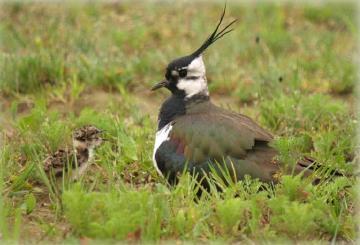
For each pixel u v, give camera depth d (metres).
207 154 12.38
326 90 17.91
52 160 12.79
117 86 17.86
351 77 18.14
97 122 14.67
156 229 10.74
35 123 14.42
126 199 10.91
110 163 13.27
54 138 13.87
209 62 18.81
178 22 21.94
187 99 13.61
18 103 17.03
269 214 11.39
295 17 22.89
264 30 21.00
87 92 17.72
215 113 13.16
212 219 11.19
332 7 22.98
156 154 12.89
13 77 17.58
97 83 17.91
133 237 10.56
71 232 10.97
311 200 11.55
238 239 11.01
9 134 14.99
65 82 17.80
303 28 21.91
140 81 18.27
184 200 11.59
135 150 13.68
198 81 13.65
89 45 19.03
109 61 18.61
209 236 10.91
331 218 11.30
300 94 16.64
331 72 18.44
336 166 13.16
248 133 12.46
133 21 21.91
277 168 12.19
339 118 15.51
